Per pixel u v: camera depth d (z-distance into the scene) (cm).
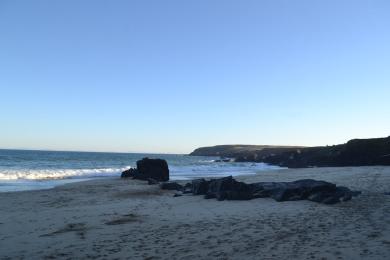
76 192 2191
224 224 1166
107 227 1170
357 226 1063
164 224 1197
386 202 1512
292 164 6625
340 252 810
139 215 1378
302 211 1378
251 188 1888
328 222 1144
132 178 3319
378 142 5331
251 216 1299
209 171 4934
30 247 946
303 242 910
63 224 1234
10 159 6950
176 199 1877
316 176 3048
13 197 1939
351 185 2169
